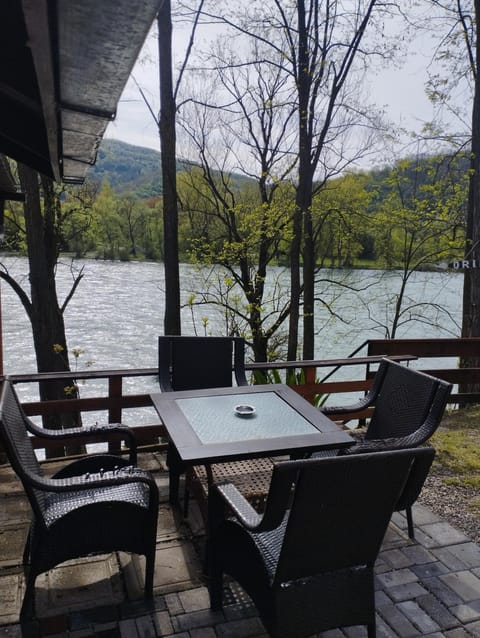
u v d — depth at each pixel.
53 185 9.36
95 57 1.10
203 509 2.83
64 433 2.79
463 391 6.98
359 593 2.11
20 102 1.77
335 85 10.20
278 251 12.10
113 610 2.33
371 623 2.15
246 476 2.96
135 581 2.52
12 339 16.25
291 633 1.98
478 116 7.27
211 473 2.73
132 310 18.94
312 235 11.19
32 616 2.28
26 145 2.40
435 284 11.55
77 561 2.66
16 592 2.42
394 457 1.89
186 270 11.67
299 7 9.74
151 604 2.38
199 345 3.75
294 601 1.98
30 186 8.34
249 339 10.94
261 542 2.13
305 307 11.01
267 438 2.46
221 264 11.40
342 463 1.81
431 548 2.86
